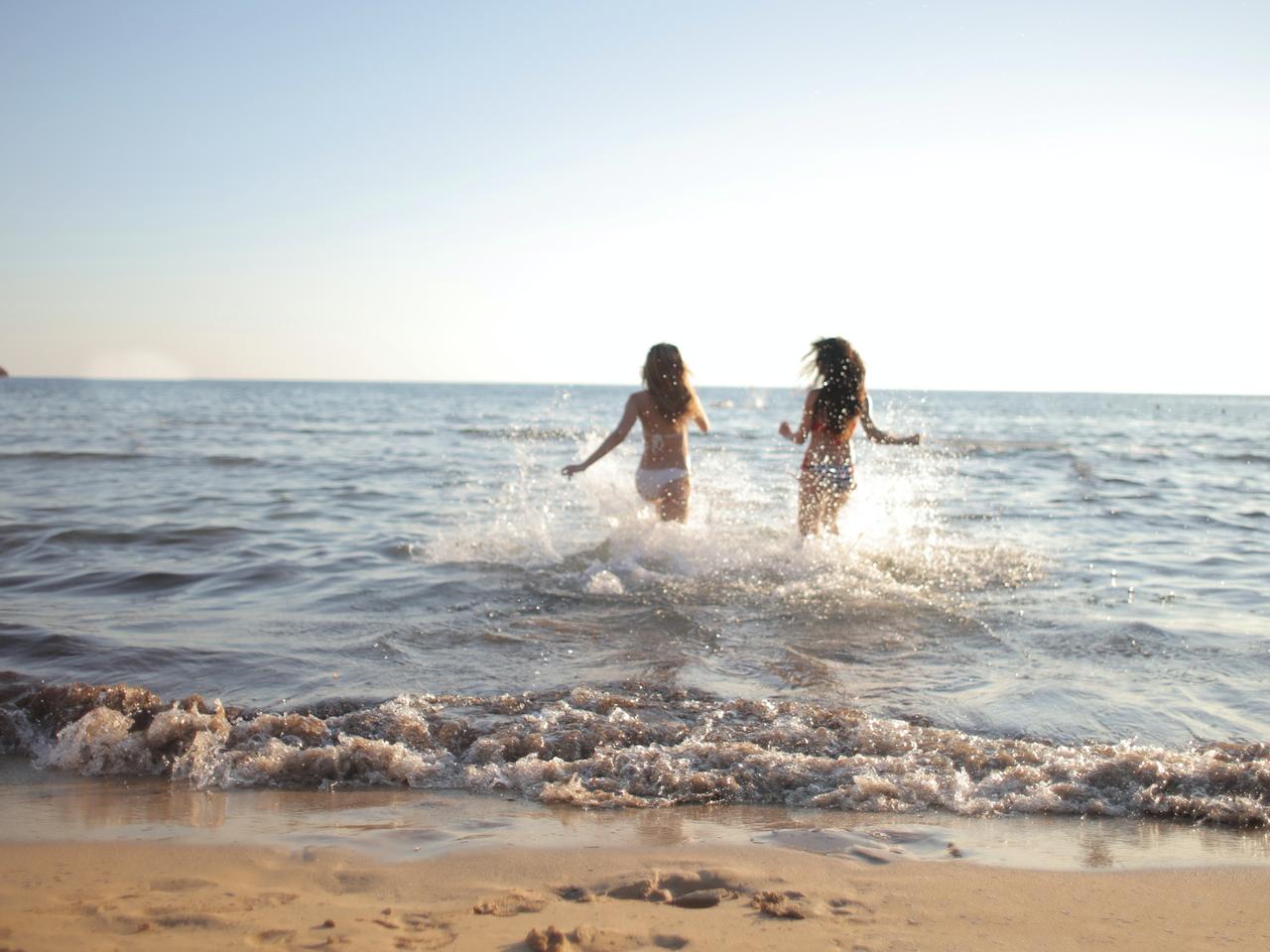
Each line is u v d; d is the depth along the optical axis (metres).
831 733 3.56
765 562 6.86
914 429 31.70
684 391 7.33
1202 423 42.66
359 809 3.00
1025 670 4.46
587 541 7.85
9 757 3.49
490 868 2.48
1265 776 3.10
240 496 11.43
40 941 2.01
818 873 2.47
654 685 4.18
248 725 3.55
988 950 2.06
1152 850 2.69
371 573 6.69
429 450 20.12
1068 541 8.21
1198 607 5.75
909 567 6.83
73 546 7.67
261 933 2.07
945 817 2.96
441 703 3.86
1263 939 2.14
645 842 2.69
